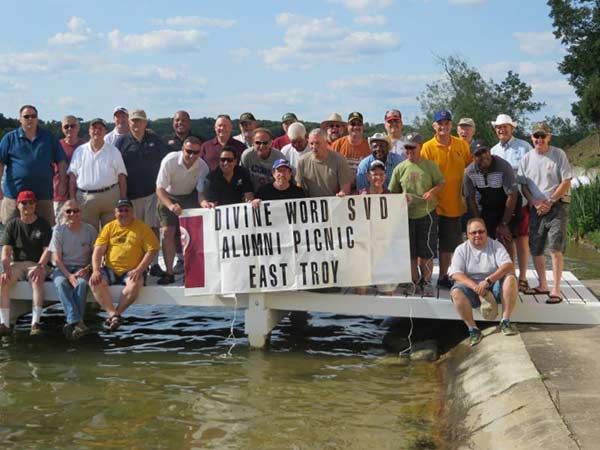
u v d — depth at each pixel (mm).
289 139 10312
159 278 9578
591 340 7215
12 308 9523
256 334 8602
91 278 8648
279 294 8602
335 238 8320
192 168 8883
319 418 6215
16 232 9156
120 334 9391
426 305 8180
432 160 8508
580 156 50188
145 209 9688
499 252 7707
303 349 8625
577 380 5891
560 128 61156
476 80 40844
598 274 13711
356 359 8156
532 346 7027
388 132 9352
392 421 6125
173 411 6434
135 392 6980
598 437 4695
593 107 43344
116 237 8828
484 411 5691
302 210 8344
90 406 6578
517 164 8906
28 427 6059
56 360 8133
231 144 9422
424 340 8656
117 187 9344
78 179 9305
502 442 5031
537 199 8148
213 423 6133
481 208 8461
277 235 8375
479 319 7957
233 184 8594
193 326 9867
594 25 47156
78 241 8930
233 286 8484
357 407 6500
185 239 8609
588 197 20750
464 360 7305
